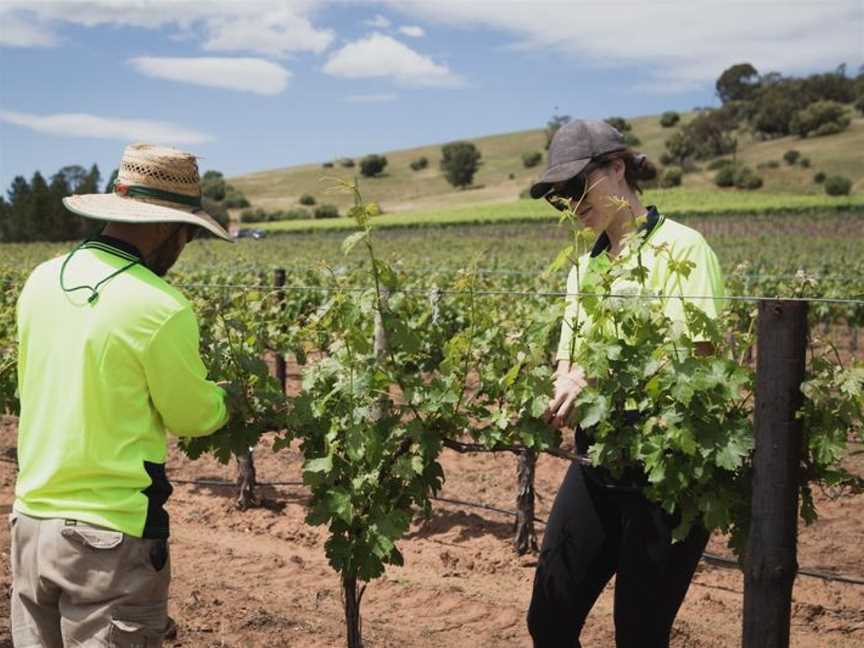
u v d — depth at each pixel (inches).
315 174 6722.4
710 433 109.2
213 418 101.7
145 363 94.3
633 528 114.3
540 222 3011.8
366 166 6638.8
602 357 112.1
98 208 98.7
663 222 117.2
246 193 6210.6
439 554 225.8
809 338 115.4
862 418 113.5
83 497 94.0
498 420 125.6
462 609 187.3
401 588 198.8
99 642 94.0
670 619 116.0
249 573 207.8
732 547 116.6
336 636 169.6
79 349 94.0
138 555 95.4
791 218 2817.4
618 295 112.7
